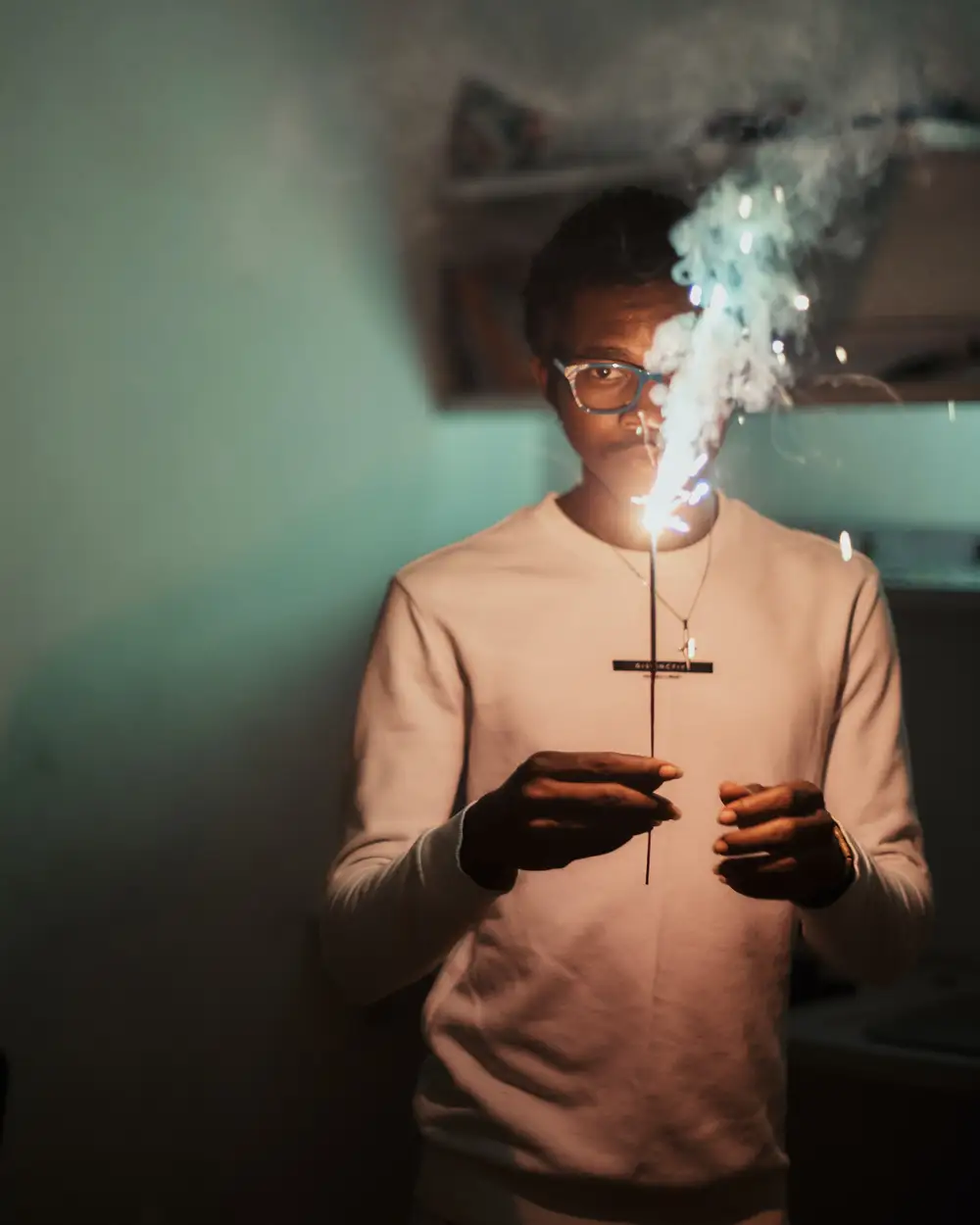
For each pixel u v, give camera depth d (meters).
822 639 1.24
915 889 1.19
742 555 1.27
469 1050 1.20
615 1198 1.14
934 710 2.30
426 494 2.26
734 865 1.02
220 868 1.79
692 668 1.12
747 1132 1.17
